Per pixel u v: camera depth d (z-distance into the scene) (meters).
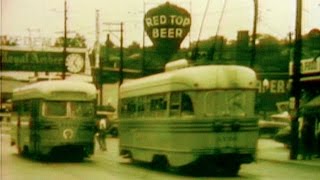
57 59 75.00
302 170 22.95
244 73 19.34
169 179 18.88
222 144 18.98
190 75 19.14
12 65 74.88
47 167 23.94
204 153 18.92
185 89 19.22
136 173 21.11
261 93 60.25
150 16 43.12
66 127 25.17
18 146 29.47
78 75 72.50
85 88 25.55
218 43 43.94
